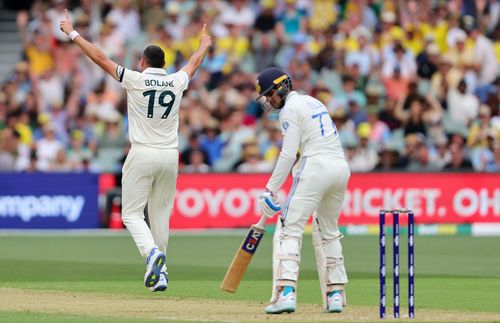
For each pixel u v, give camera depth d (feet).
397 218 97.30
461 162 237.86
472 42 265.75
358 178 224.33
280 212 108.47
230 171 224.53
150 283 115.55
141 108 119.85
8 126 255.50
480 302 116.78
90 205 225.76
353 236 218.59
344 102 253.24
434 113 250.78
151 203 123.54
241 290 128.67
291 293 101.14
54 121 262.47
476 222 226.79
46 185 225.35
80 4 284.61
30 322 95.25
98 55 118.83
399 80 259.80
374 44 265.34
